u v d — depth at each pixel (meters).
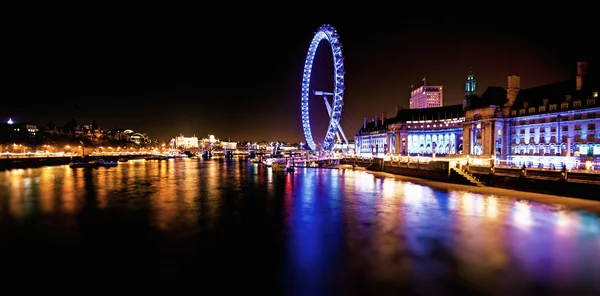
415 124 159.00
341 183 74.25
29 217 37.66
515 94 99.25
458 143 144.88
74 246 26.98
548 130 86.56
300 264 23.05
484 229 31.81
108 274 21.31
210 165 167.62
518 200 47.50
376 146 191.75
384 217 37.44
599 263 23.06
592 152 76.38
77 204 46.22
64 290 19.11
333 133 104.94
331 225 33.88
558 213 38.59
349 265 22.83
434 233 30.59
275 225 33.84
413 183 72.38
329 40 103.12
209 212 40.59
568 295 18.48
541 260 23.64
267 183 75.62
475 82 118.81
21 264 23.06
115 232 31.12
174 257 24.41
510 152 97.12
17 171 115.81
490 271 21.75
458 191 58.16
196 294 18.61
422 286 19.62
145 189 64.12
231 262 23.38
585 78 80.94
